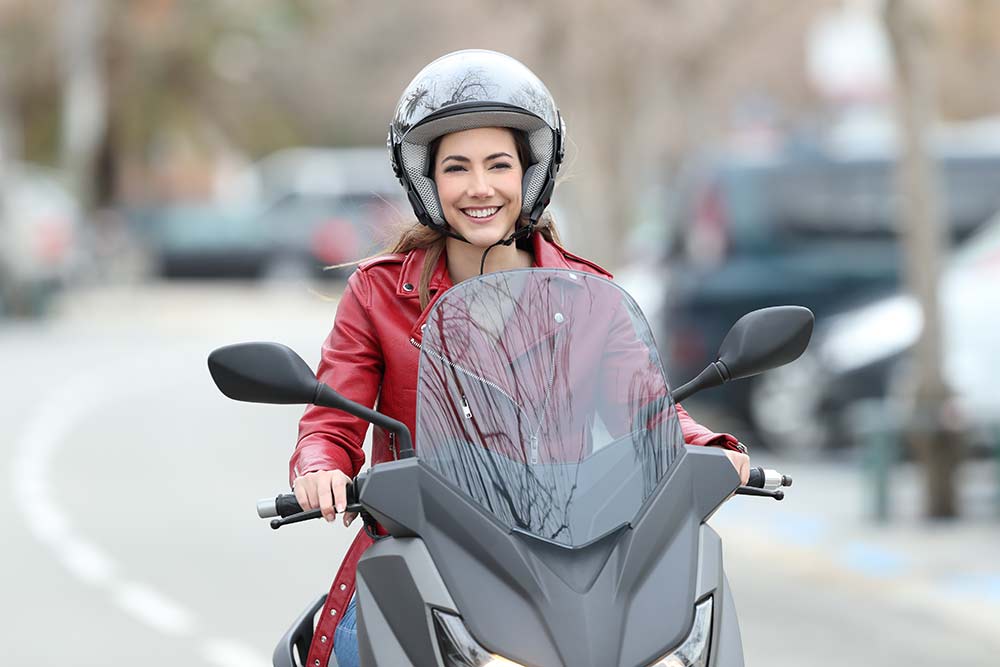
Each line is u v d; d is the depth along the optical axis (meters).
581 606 8.59
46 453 38.53
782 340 10.17
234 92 106.12
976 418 29.91
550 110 10.27
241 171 112.69
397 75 89.81
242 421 45.09
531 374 9.39
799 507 30.22
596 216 49.53
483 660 8.57
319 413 10.38
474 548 8.85
